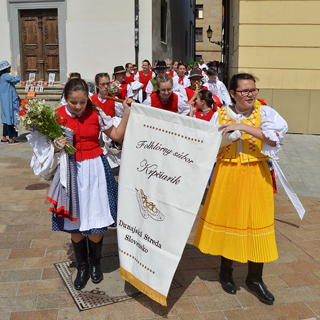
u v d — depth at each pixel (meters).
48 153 2.99
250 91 2.94
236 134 2.82
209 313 3.02
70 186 3.06
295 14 9.73
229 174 3.01
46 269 3.62
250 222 3.01
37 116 2.94
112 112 5.50
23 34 13.37
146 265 2.94
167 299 3.19
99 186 3.21
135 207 3.03
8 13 13.04
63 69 12.89
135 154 3.01
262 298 3.14
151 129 2.91
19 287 3.33
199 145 2.69
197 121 2.70
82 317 2.94
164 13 14.77
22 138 9.77
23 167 7.18
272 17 9.81
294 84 10.05
